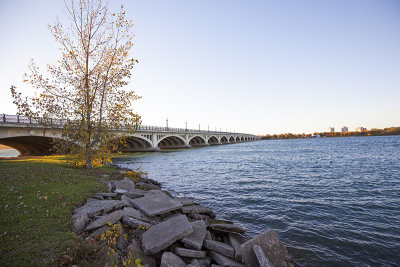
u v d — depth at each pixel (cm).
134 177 1695
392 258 701
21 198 793
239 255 579
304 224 987
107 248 512
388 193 1523
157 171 2720
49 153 4428
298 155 4903
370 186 1748
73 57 1505
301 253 730
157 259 555
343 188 1700
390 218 1052
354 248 764
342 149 6341
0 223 585
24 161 2136
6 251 464
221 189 1728
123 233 636
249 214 1127
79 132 1500
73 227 623
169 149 8138
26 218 633
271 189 1703
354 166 2908
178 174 2492
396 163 3041
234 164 3434
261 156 4866
